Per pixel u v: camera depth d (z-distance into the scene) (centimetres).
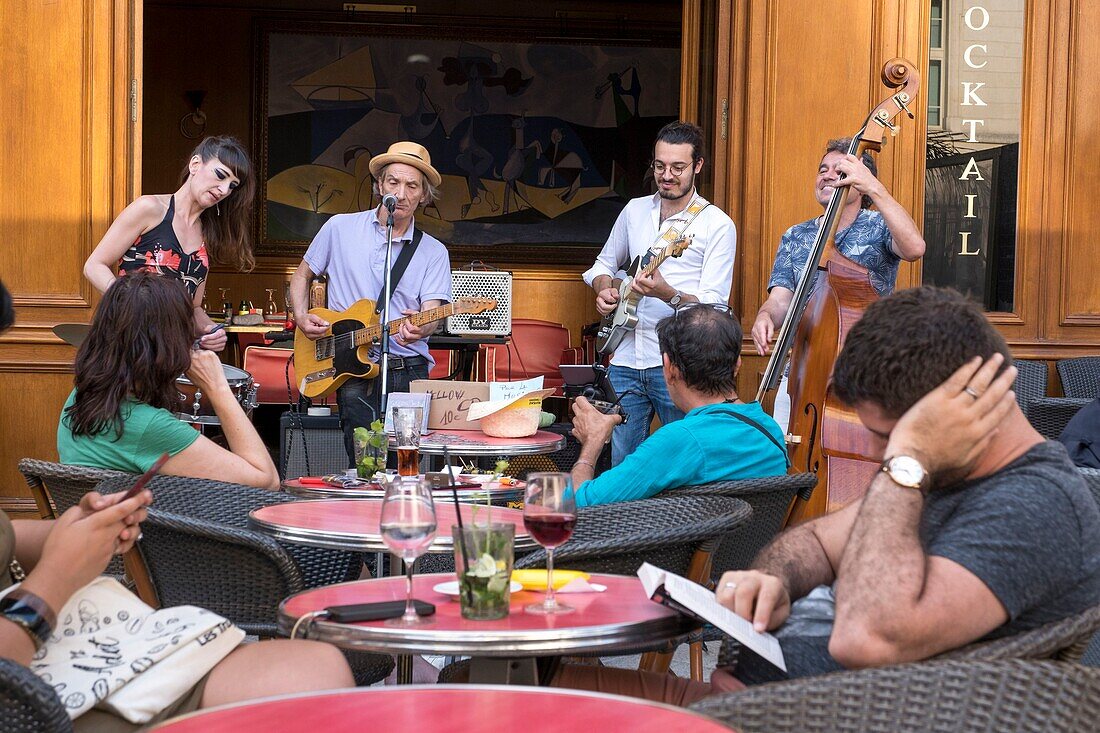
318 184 1147
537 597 190
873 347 161
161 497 272
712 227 487
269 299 1137
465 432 445
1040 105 609
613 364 498
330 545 235
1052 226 613
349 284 518
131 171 556
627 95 1167
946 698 128
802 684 129
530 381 438
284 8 1138
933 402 155
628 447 494
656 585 172
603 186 1169
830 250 402
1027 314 613
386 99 1151
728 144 593
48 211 548
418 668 348
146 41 1130
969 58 604
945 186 607
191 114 1136
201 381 307
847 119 595
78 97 548
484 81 1158
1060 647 144
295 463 574
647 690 212
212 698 178
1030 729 127
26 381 547
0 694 139
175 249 458
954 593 146
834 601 181
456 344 904
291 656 182
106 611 180
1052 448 158
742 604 178
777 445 285
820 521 197
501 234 1163
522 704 123
